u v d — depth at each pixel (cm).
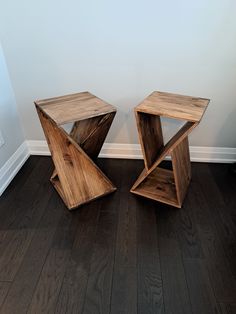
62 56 154
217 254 120
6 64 159
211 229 133
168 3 131
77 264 114
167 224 135
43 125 132
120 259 117
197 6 131
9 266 113
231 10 131
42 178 171
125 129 180
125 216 140
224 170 180
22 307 98
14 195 155
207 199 153
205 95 161
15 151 177
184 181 151
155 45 145
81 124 146
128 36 143
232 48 143
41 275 110
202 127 175
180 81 157
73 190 142
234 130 174
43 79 163
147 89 161
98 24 141
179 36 141
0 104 156
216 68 150
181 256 118
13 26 145
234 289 105
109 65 154
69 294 103
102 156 193
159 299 101
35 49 152
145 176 148
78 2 134
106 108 128
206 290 105
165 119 173
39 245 123
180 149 141
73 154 136
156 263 115
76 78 161
